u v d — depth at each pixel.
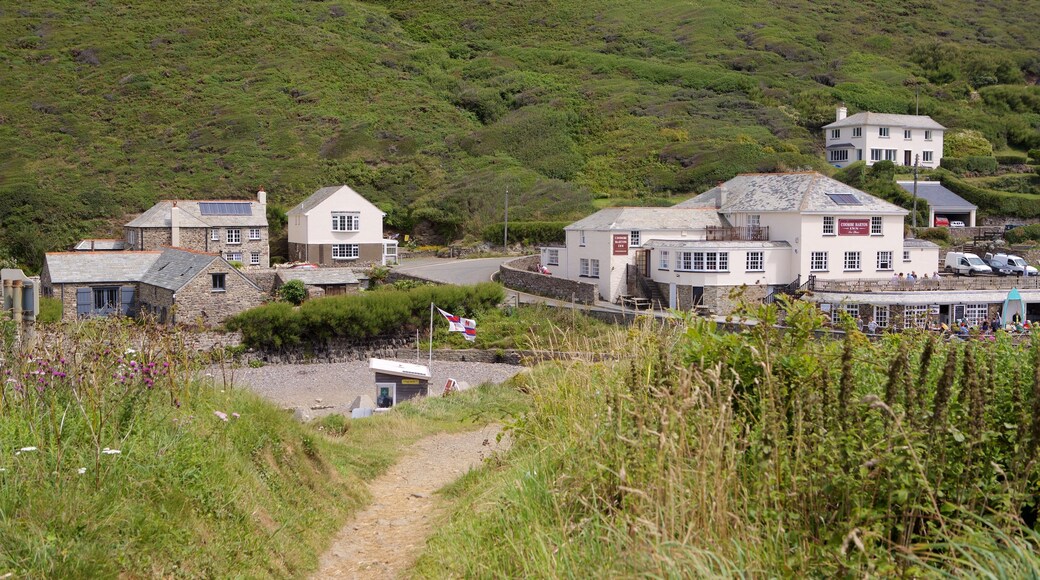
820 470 6.77
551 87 113.56
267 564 9.12
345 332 45.97
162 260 50.88
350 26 132.38
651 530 6.24
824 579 6.21
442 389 38.44
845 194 49.38
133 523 7.93
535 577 7.35
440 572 8.90
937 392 6.59
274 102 103.00
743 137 94.94
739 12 146.88
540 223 72.31
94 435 8.61
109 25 123.31
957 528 6.32
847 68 125.00
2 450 8.13
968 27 149.00
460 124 102.12
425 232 77.19
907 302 41.62
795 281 47.53
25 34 118.19
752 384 8.55
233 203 66.19
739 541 6.44
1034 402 6.66
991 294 42.50
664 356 8.76
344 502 12.99
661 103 106.50
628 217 50.81
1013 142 104.44
